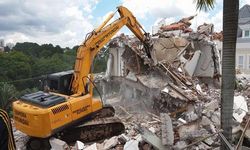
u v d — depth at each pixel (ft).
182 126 27.14
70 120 29.48
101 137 33.01
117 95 52.39
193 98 40.27
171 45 54.75
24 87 61.93
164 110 42.11
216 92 51.13
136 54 48.21
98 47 34.17
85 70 32.48
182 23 66.18
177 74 49.78
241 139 22.98
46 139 28.81
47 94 30.89
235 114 35.50
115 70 54.03
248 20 95.61
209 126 30.76
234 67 20.21
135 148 27.58
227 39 19.84
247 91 54.60
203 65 57.21
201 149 26.21
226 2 19.52
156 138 26.53
